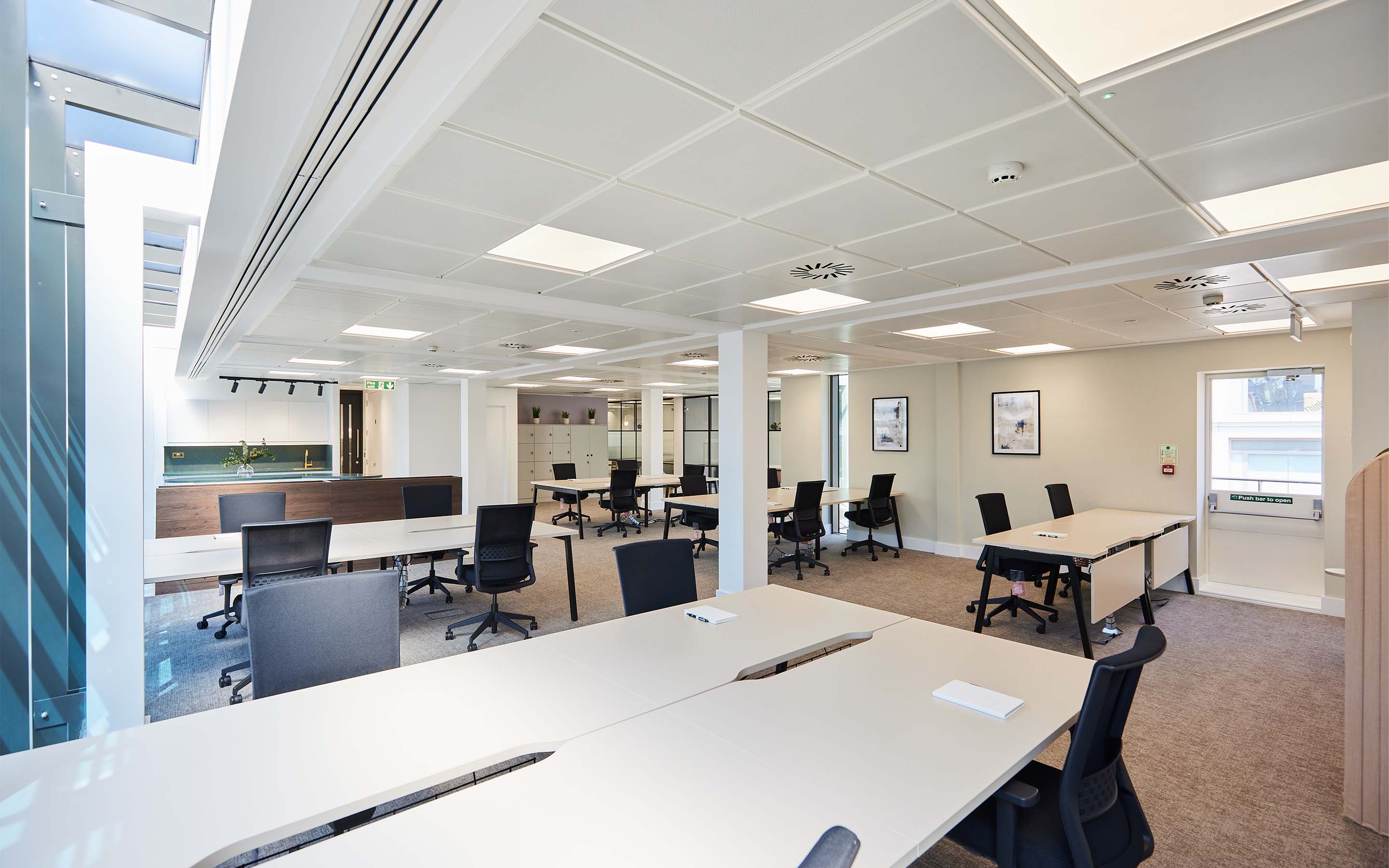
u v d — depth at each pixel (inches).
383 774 59.7
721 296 174.4
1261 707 145.6
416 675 85.0
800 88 71.1
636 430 639.8
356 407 523.5
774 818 53.6
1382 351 184.2
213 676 163.0
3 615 110.1
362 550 181.9
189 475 392.2
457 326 213.8
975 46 63.4
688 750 65.4
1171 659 176.6
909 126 80.0
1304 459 234.7
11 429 112.7
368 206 105.5
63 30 109.9
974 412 316.8
